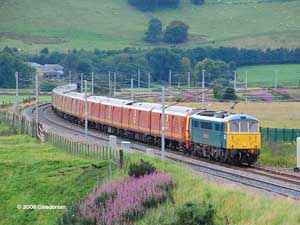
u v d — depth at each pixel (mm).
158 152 150875
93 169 124875
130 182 100750
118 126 196125
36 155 148875
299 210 74438
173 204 88500
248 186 97625
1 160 143500
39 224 111438
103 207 93875
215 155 140250
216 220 77688
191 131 150750
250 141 135500
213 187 91188
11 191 126562
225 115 138750
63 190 120750
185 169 108750
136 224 86250
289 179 109875
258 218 75500
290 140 157000
